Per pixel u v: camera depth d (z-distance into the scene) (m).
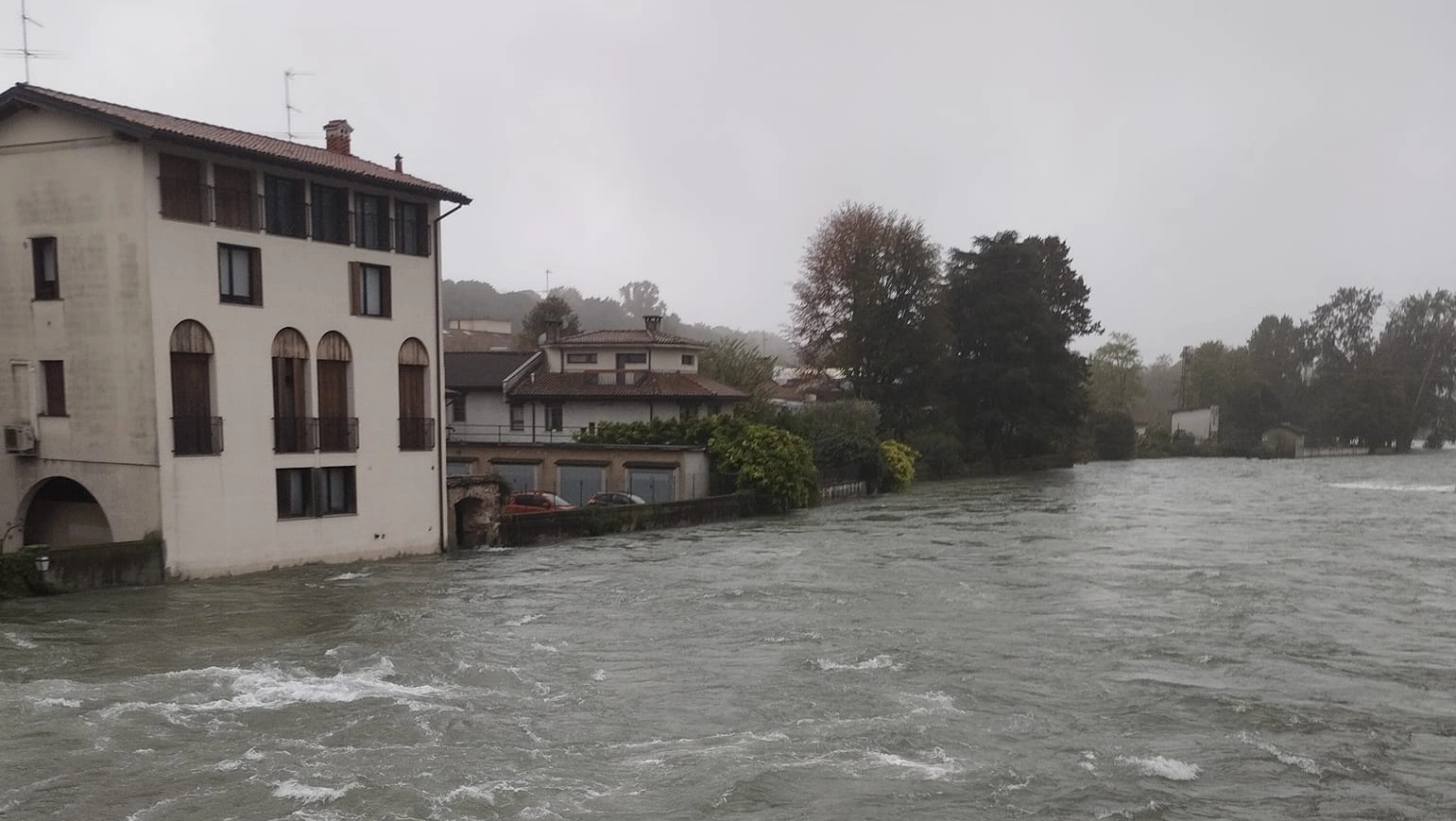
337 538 31.47
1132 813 11.95
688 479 49.06
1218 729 15.11
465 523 36.44
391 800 11.90
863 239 78.94
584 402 57.84
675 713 15.77
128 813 11.43
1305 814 11.99
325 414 31.17
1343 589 26.66
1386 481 72.38
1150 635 21.25
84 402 27.31
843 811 11.91
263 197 29.14
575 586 27.72
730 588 27.28
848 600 25.34
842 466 60.94
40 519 29.47
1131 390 139.38
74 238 27.06
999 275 83.38
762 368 68.50
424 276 34.59
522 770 13.09
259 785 12.32
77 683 16.70
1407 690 17.28
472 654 19.47
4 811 11.48
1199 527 41.88
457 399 59.81
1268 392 134.38
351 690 16.69
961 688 17.23
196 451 27.47
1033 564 31.39
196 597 25.06
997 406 83.94
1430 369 135.12
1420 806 12.28
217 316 27.94
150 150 26.25
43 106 26.66
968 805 12.14
